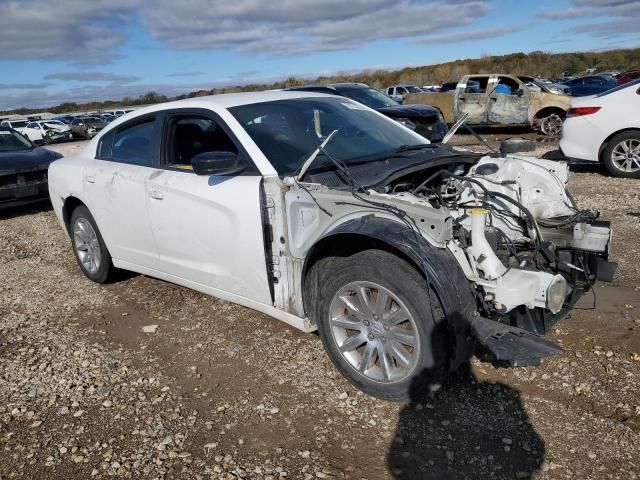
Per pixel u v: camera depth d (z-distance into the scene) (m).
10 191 8.55
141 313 4.67
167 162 4.34
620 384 3.25
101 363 3.88
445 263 2.91
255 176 3.68
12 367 3.88
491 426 2.95
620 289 4.56
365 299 3.16
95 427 3.15
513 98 16.16
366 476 2.66
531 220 3.55
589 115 8.82
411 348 3.12
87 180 4.97
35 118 45.31
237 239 3.71
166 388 3.51
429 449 2.81
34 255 6.66
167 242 4.29
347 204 3.20
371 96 12.73
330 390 3.36
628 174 8.72
